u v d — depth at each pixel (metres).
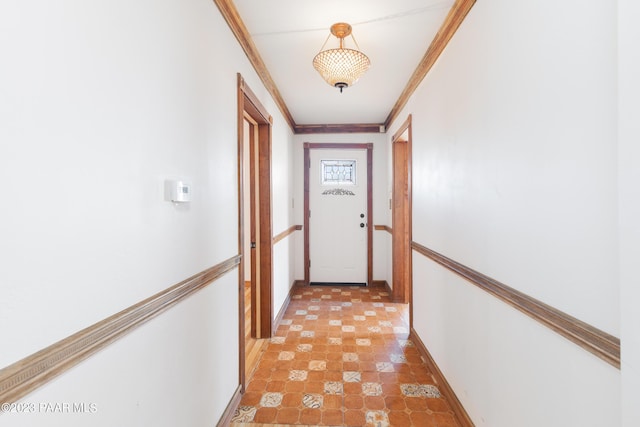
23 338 0.62
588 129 0.88
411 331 2.86
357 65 2.06
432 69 2.31
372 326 3.14
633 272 0.68
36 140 0.64
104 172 0.83
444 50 2.06
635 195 0.67
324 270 4.69
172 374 1.17
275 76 2.77
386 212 4.55
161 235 1.10
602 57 0.83
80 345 0.74
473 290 1.63
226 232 1.73
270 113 2.89
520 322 1.22
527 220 1.17
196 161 1.37
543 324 1.08
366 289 4.49
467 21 1.70
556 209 1.01
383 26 2.01
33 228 0.64
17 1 0.60
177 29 1.21
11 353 0.60
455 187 1.87
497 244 1.39
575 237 0.93
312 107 3.68
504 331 1.34
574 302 0.94
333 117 4.12
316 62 2.09
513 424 1.27
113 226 0.86
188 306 1.29
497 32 1.38
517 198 1.23
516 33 1.24
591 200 0.87
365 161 4.60
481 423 1.54
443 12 1.86
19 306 0.61
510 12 1.28
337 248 4.67
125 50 0.91
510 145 1.28
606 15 0.82
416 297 2.73
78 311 0.75
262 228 2.84
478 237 1.57
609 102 0.81
